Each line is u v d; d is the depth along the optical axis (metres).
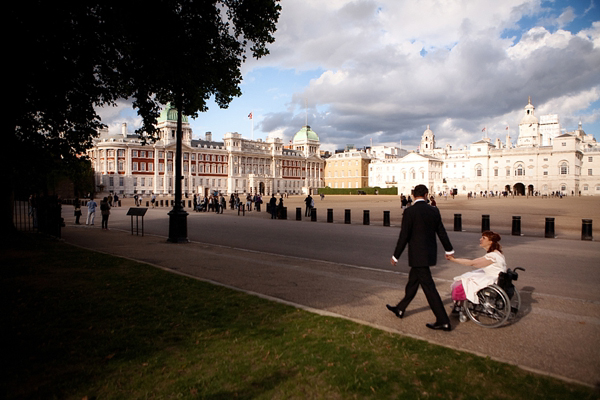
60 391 3.67
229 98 14.52
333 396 3.59
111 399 3.55
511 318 5.70
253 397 3.57
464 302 5.66
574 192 91.75
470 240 15.34
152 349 4.60
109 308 6.12
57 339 4.89
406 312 6.11
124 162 83.69
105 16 9.26
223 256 11.43
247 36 12.92
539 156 96.94
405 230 5.43
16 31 8.53
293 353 4.44
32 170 14.42
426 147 138.12
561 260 10.68
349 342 4.74
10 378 3.91
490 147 109.94
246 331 5.11
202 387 3.73
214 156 100.62
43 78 10.12
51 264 9.65
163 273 8.66
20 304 6.31
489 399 3.48
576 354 4.51
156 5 9.71
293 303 6.37
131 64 11.36
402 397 3.54
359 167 122.50
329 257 11.43
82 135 14.63
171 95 13.88
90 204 22.02
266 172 114.75
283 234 17.55
